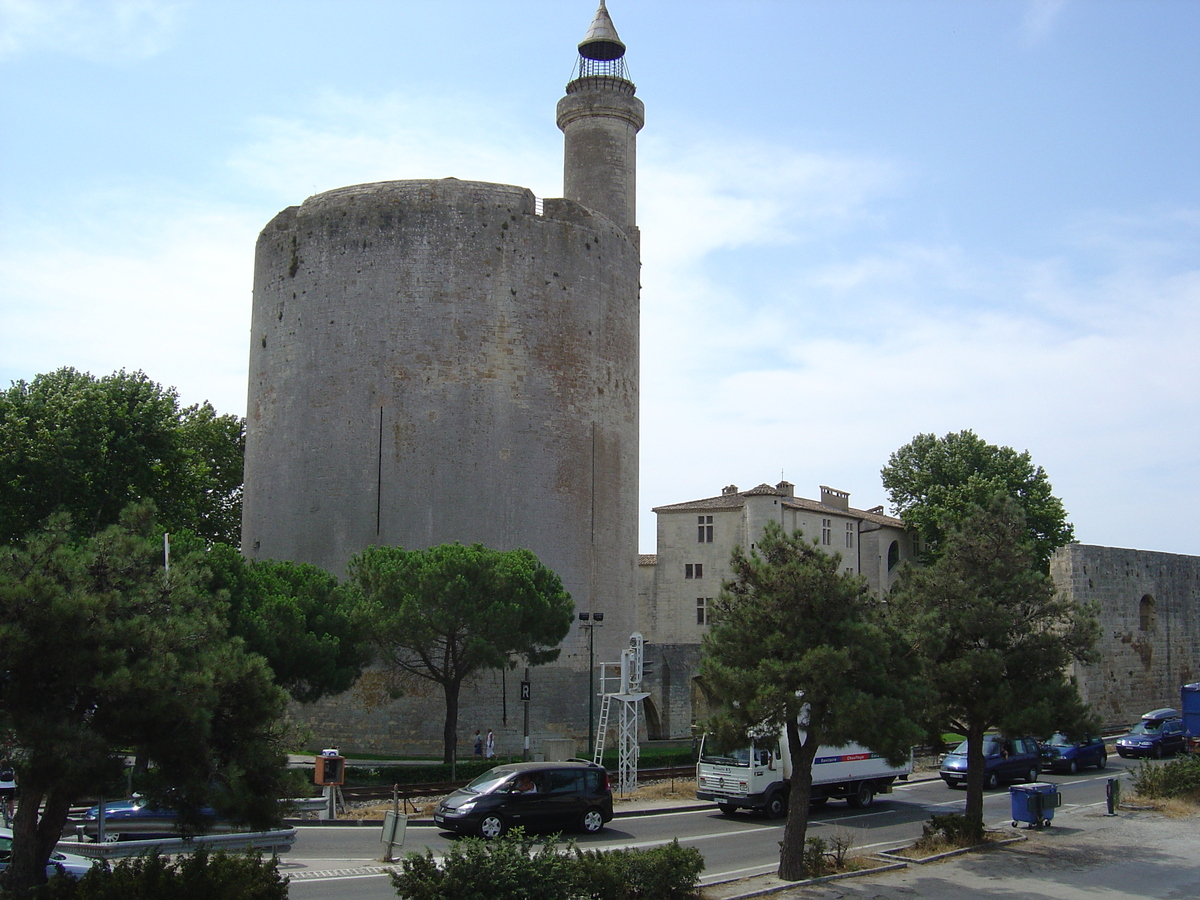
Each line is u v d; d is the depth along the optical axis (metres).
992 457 68.50
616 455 46.38
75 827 21.30
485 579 33.69
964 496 65.00
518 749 40.81
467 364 42.66
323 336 43.44
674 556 65.25
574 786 25.39
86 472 44.31
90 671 13.50
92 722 13.68
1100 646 49.69
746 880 19.48
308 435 43.16
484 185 44.22
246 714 14.88
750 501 63.28
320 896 17.88
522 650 34.56
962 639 24.02
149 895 13.76
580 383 44.81
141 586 14.90
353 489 42.03
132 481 46.38
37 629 13.44
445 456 42.00
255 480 45.34
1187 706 40.97
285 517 43.31
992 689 23.11
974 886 19.41
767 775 28.52
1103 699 49.62
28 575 13.81
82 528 44.28
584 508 44.38
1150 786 30.92
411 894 14.81
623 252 47.88
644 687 47.56
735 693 19.80
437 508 41.69
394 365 42.44
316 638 31.36
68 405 44.28
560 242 44.91
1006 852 22.67
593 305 45.69
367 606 33.22
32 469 42.91
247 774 14.62
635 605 47.56
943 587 24.16
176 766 13.99
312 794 15.70
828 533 67.56
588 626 43.78
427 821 26.41
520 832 16.69
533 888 15.09
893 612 23.53
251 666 14.97
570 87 50.81
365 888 18.56
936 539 66.81
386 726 39.97
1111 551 51.53
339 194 44.47
